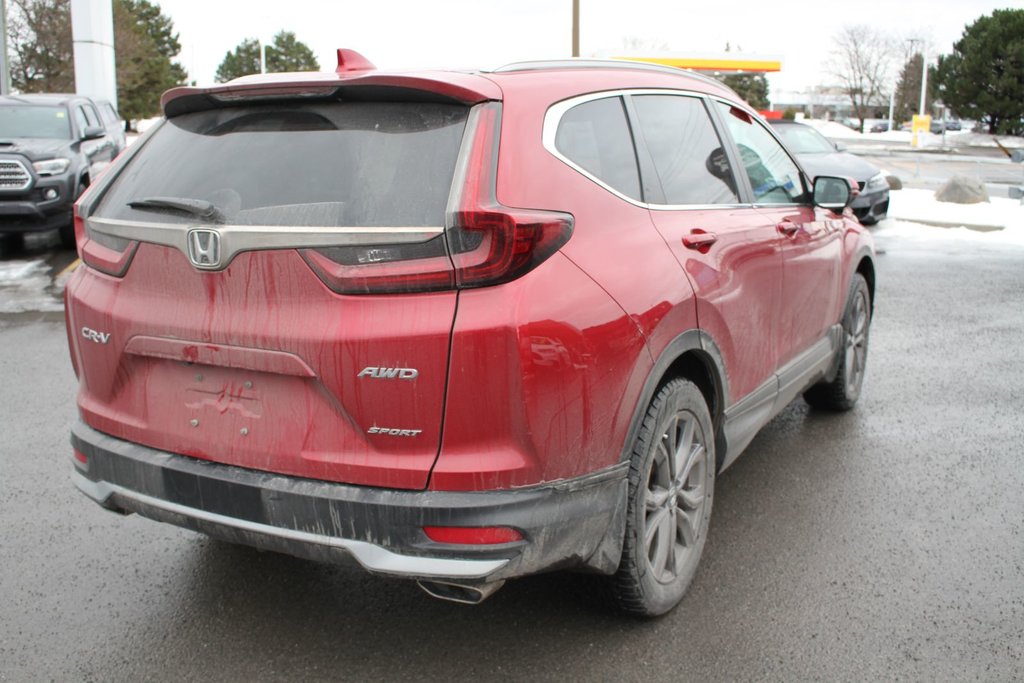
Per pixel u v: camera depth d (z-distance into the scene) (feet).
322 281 8.53
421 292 8.35
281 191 8.97
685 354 11.12
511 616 11.05
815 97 341.21
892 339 25.20
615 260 9.59
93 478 10.29
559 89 10.14
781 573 12.16
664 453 10.61
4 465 15.94
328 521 8.66
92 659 10.21
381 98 9.24
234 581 11.98
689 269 10.76
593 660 10.16
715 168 12.75
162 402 9.69
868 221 48.49
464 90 8.92
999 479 15.43
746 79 250.78
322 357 8.53
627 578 10.19
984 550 12.84
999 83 190.08
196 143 9.97
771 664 10.10
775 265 13.29
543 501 8.67
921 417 18.62
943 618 11.05
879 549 12.88
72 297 10.43
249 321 8.86
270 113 9.71
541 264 8.61
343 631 10.79
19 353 23.71
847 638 10.61
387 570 8.50
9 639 10.59
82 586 11.83
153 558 12.60
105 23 75.46
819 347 16.05
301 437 8.84
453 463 8.41
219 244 8.84
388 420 8.48
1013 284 33.53
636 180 10.76
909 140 195.42
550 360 8.48
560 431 8.71
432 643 10.52
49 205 37.88
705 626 10.86
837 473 15.69
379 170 8.77
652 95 11.89
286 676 9.93
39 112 42.68
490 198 8.52
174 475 9.43
